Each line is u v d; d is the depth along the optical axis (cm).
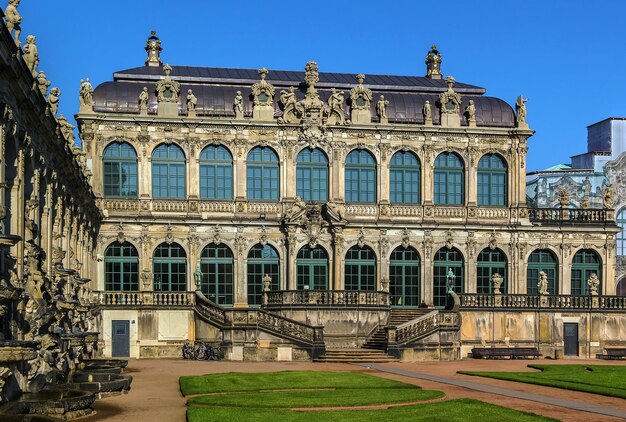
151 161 6775
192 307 6331
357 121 7050
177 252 6769
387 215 7025
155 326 6303
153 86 6981
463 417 2886
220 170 6881
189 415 2853
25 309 3178
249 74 7438
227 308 5897
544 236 7219
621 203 9344
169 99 6831
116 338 6266
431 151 7125
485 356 6431
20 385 2995
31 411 2688
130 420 2822
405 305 7025
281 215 6881
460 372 4769
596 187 9600
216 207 6825
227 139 6862
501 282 7175
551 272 7275
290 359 5725
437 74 8131
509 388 3947
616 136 9925
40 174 3709
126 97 6838
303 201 6931
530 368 5344
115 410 3055
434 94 7438
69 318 4203
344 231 6950
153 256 6731
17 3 3000
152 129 6769
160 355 6278
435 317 5962
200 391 3603
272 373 4525
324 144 6975
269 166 6938
